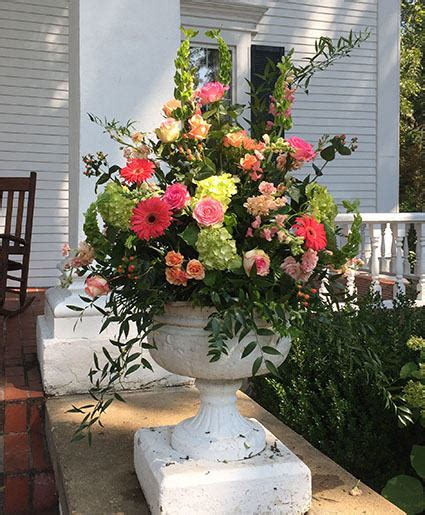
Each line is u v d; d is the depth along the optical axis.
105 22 3.17
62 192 7.05
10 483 2.51
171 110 2.00
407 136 16.06
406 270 5.75
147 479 1.92
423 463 2.50
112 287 1.92
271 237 1.79
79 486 2.06
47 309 3.29
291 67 2.03
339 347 2.08
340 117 8.62
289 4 8.23
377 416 3.04
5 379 3.06
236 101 7.66
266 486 1.83
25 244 4.80
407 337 3.25
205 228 1.73
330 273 2.13
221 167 1.97
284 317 1.76
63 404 2.81
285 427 2.69
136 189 1.87
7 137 6.80
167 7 3.27
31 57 6.84
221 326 1.74
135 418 2.68
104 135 3.17
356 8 8.62
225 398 2.01
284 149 1.89
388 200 8.89
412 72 15.52
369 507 1.97
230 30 7.61
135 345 3.04
